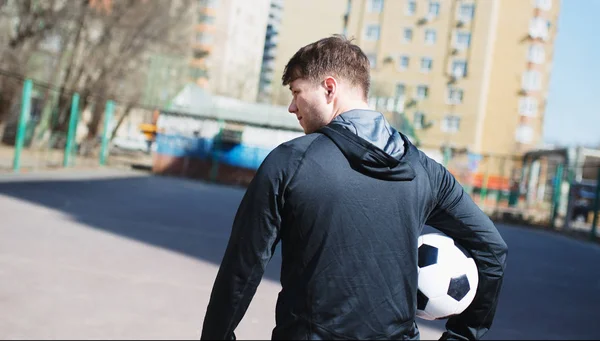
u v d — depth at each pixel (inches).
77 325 139.9
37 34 743.7
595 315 233.1
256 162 869.8
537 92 1633.9
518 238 596.1
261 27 1560.0
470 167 906.1
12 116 776.9
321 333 44.1
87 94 807.1
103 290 174.9
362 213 45.4
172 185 700.7
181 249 263.6
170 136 885.2
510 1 1637.6
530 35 1635.1
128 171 824.9
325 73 51.6
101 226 300.4
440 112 1721.2
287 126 896.9
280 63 1344.7
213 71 1380.4
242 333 152.7
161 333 141.9
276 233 46.1
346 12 1732.3
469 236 52.7
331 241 44.7
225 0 1443.2
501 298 250.1
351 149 46.3
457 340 54.9
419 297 54.9
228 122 890.1
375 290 45.1
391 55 1756.9
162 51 928.3
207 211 458.0
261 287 214.2
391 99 1330.0
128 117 1310.3
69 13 761.0
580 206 892.6
